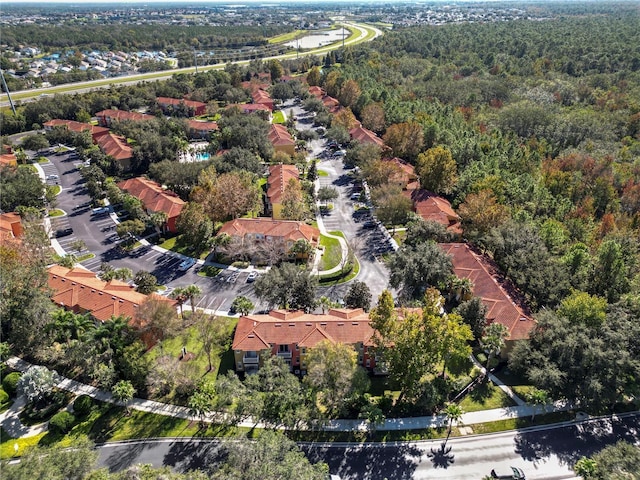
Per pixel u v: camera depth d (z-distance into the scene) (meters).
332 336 61.09
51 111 167.88
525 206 95.06
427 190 108.50
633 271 72.62
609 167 113.25
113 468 47.72
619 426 54.38
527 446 51.62
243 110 175.38
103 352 56.84
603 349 53.53
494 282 70.50
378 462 49.53
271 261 84.25
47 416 54.31
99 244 93.56
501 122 153.25
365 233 99.00
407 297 71.19
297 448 46.16
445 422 54.47
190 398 52.66
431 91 185.12
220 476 41.03
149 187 108.94
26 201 104.75
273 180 116.50
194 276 83.25
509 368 60.97
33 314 60.44
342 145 152.25
